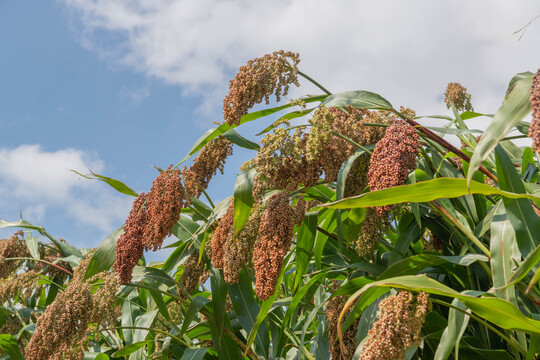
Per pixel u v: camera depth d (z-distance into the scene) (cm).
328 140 349
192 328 480
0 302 611
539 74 193
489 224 326
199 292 555
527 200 272
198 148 430
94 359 489
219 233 395
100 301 391
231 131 451
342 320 362
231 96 398
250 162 381
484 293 265
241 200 368
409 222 387
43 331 374
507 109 204
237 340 440
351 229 379
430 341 341
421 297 239
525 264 207
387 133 307
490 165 390
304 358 474
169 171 410
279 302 465
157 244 398
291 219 337
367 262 414
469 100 534
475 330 358
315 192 446
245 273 451
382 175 291
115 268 415
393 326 234
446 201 337
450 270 361
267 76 390
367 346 237
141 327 454
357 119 392
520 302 324
